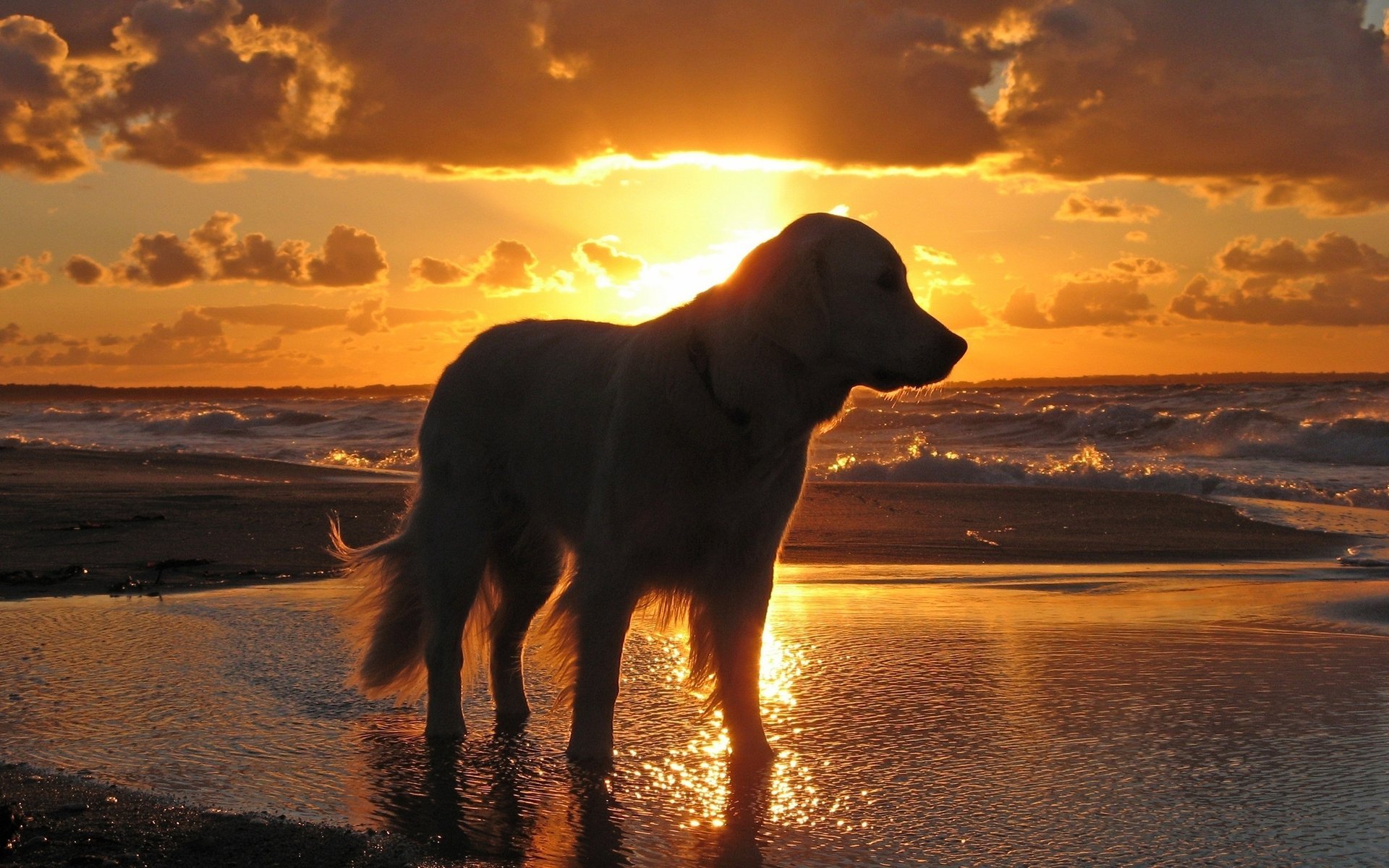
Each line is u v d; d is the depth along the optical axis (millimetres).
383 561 4996
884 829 3475
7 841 3150
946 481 19094
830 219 3959
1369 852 3264
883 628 6668
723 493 4031
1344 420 24922
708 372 3947
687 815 3598
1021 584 8547
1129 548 10656
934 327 3818
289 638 6125
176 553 9289
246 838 3215
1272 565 9641
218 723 4590
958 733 4512
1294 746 4285
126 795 3580
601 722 4191
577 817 3574
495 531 4820
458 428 4832
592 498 4254
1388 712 4754
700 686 4348
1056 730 4539
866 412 32344
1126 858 3236
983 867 3180
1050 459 22844
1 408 57375
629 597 4168
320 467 20078
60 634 6211
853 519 12578
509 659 5012
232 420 35469
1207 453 24656
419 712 4918
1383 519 13148
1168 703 4938
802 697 5098
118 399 129000
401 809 3641
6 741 4285
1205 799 3725
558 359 4660
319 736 4504
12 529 10609
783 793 3812
